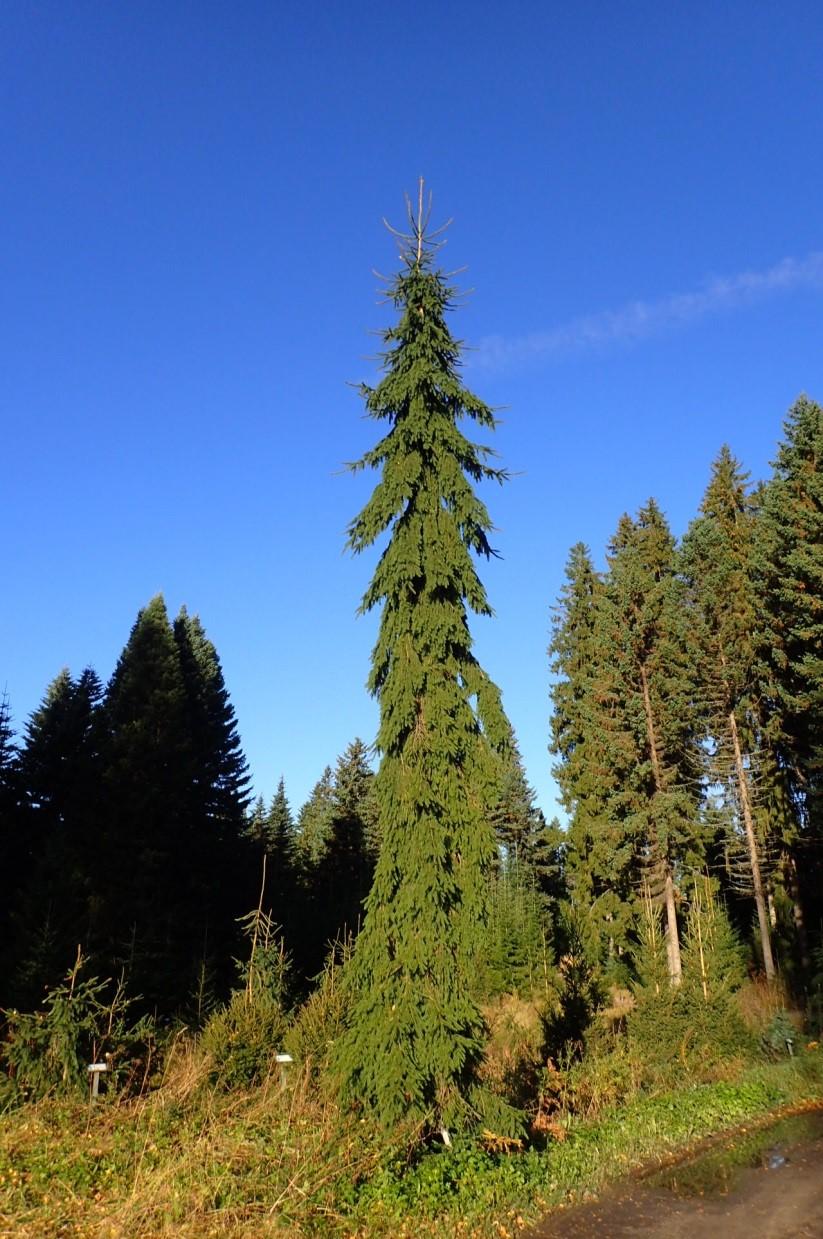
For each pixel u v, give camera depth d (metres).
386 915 11.61
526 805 52.84
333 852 46.50
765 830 32.06
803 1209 9.81
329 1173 9.50
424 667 12.45
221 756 42.50
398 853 11.92
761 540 32.75
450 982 11.30
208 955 30.36
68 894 27.25
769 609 32.38
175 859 32.34
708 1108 15.32
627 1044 19.39
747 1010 24.98
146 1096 13.05
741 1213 9.74
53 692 39.19
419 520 13.19
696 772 34.88
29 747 34.12
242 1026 15.12
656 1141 13.23
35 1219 8.10
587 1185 10.80
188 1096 12.72
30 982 22.97
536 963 27.12
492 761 12.45
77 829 30.27
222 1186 9.06
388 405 13.57
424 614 12.73
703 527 37.47
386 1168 9.71
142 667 35.38
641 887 32.88
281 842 50.34
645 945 24.05
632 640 33.75
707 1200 10.30
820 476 28.02
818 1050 19.31
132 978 25.42
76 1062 12.52
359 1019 11.47
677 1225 9.32
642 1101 16.08
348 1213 8.91
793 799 32.66
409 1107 10.67
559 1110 15.09
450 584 13.09
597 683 35.94
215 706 44.16
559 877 50.31
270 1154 10.06
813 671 26.56
